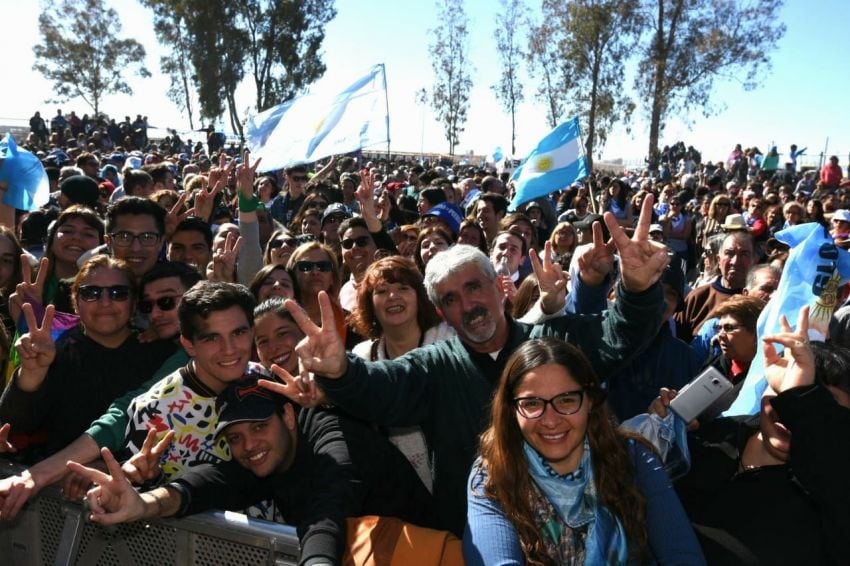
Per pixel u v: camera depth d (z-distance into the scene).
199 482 2.44
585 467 2.19
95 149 28.23
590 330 2.77
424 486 2.79
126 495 2.22
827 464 2.15
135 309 3.29
